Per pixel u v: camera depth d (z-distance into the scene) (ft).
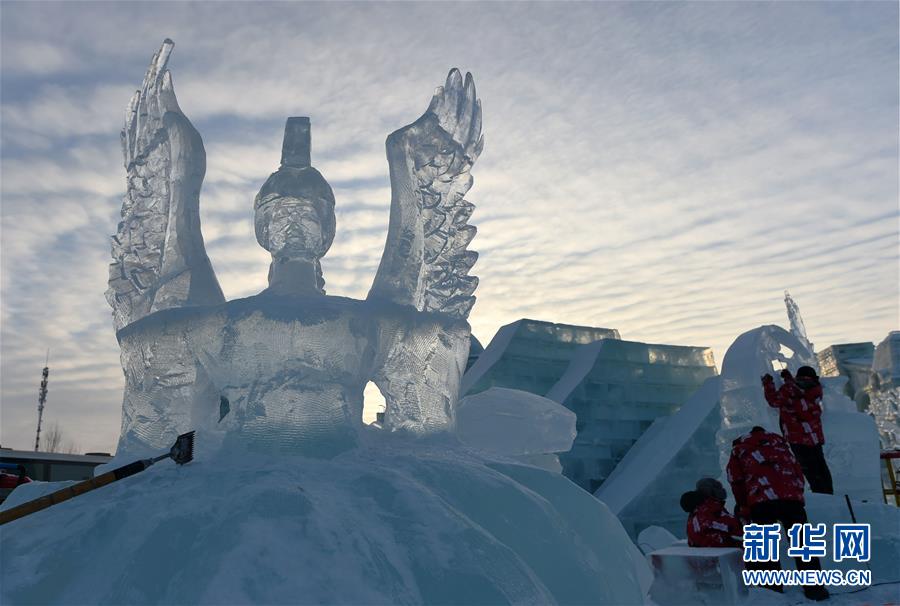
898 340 50.93
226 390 16.61
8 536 12.58
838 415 28.09
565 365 44.88
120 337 18.56
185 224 18.88
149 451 17.31
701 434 38.55
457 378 19.65
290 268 19.04
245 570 10.55
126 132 21.16
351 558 11.27
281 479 13.21
